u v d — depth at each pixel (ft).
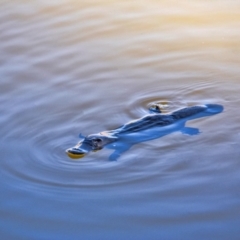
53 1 94.48
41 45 81.51
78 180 53.83
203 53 78.38
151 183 53.16
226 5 91.09
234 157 56.29
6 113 65.00
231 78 72.13
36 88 70.64
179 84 71.31
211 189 52.08
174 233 46.78
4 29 85.92
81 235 47.03
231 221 47.96
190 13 89.20
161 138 59.26
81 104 66.95
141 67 75.61
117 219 48.73
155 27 85.66
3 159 57.16
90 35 84.07
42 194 52.26
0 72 74.54
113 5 92.68
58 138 60.49
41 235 47.32
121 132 59.31
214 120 62.54
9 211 50.37
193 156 56.65
